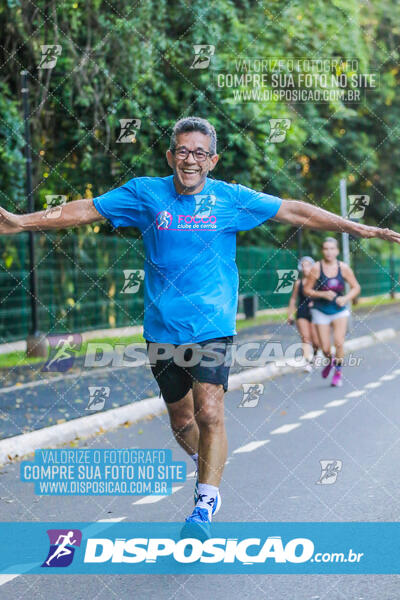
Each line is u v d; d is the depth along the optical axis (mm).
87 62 21328
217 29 23281
